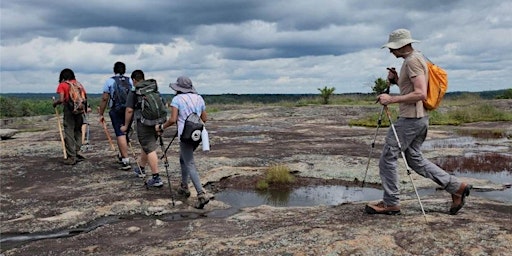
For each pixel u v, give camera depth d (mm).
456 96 36250
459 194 5730
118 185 8859
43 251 5574
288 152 12695
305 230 5551
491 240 4906
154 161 8477
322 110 29609
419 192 8125
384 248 4844
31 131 20719
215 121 25109
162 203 7586
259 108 32625
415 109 5582
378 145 14148
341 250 4855
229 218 6645
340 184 9156
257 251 5020
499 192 8250
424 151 12781
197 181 7410
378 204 6074
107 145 14352
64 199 8016
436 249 4750
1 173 10266
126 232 6152
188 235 5891
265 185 8891
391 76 5988
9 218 7117
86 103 10984
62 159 11742
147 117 8289
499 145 14156
